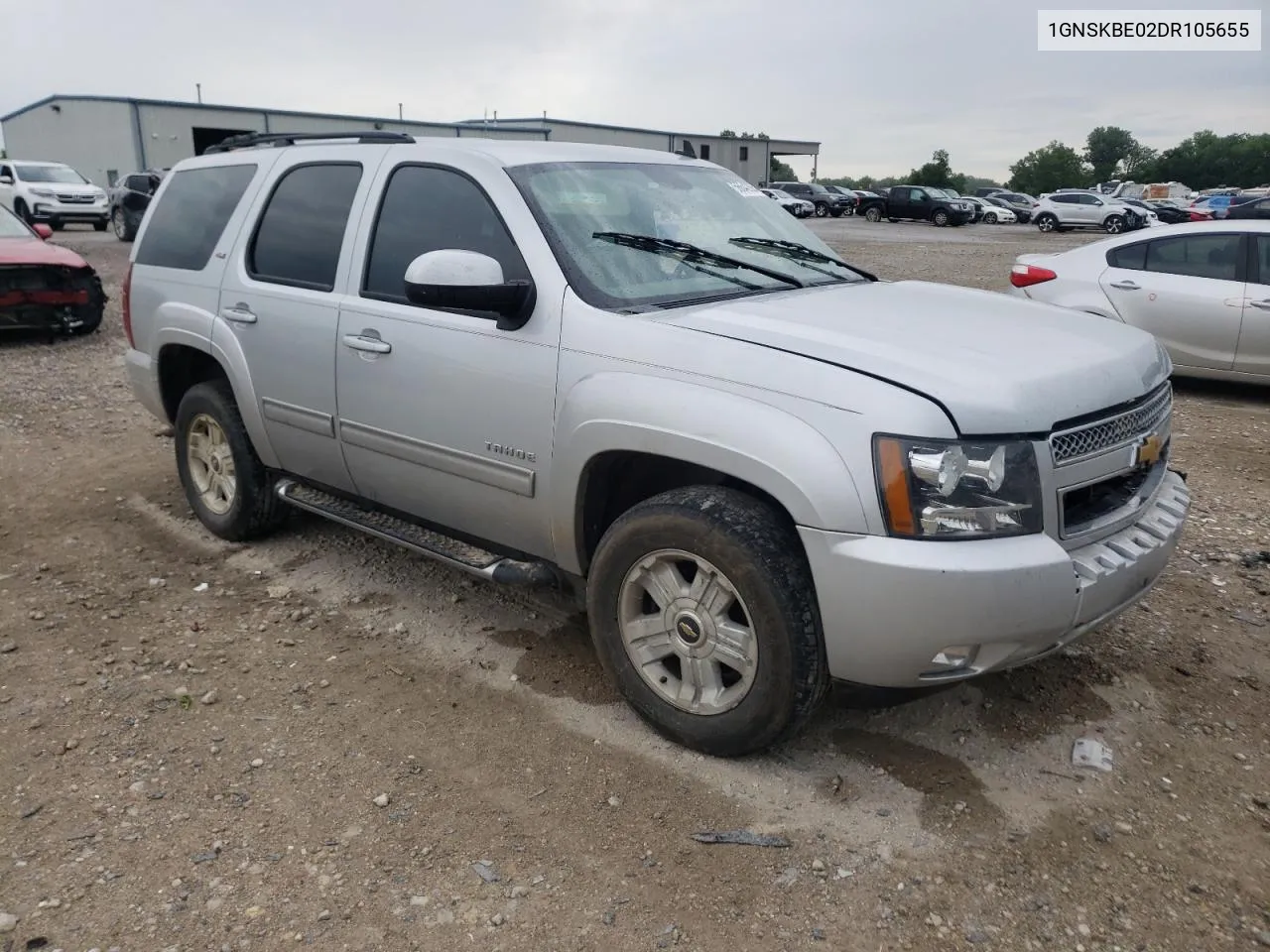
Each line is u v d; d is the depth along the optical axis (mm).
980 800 2996
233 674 3756
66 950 2436
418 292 3219
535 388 3338
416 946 2461
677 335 3070
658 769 3152
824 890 2639
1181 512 3332
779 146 74000
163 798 3016
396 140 4070
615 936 2494
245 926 2518
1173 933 2506
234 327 4523
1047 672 3705
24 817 2928
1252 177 108812
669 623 3178
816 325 3117
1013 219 43844
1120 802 2994
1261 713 3484
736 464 2850
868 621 2711
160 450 6699
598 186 3791
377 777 3115
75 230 27891
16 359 9852
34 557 4887
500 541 3721
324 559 4828
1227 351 8273
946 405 2670
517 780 3100
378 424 3908
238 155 4875
